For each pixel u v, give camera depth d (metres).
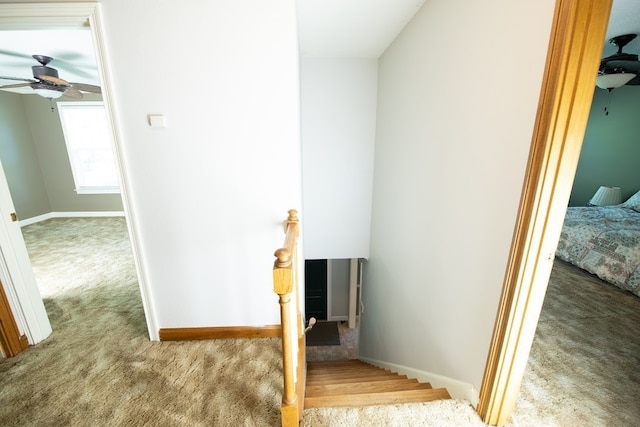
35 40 2.23
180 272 1.72
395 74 2.34
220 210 1.63
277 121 1.52
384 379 2.04
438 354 1.67
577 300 2.31
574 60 0.79
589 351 1.73
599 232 2.80
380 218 2.90
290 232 1.33
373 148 3.13
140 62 1.40
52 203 5.34
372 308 3.34
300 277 1.89
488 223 1.17
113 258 3.31
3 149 4.63
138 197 1.58
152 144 1.51
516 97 0.98
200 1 1.35
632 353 1.71
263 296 1.78
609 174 4.01
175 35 1.38
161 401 1.37
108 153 5.26
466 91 1.30
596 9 0.75
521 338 1.08
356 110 3.02
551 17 0.83
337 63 2.89
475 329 1.29
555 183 0.90
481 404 1.23
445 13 1.48
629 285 2.36
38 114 4.93
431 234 1.71
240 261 1.72
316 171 3.16
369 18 1.94
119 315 2.09
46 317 1.83
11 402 1.37
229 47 1.41
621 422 1.26
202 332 1.80
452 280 1.49
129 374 1.53
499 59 1.07
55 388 1.44
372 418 1.24
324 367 3.04
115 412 1.31
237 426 1.25
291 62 1.44
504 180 1.06
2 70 3.14
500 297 1.08
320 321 5.44
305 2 1.71
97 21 1.34
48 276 2.82
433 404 1.31
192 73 1.43
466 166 1.32
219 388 1.44
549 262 0.99
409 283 2.11
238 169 1.58
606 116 3.98
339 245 3.42
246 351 1.71
